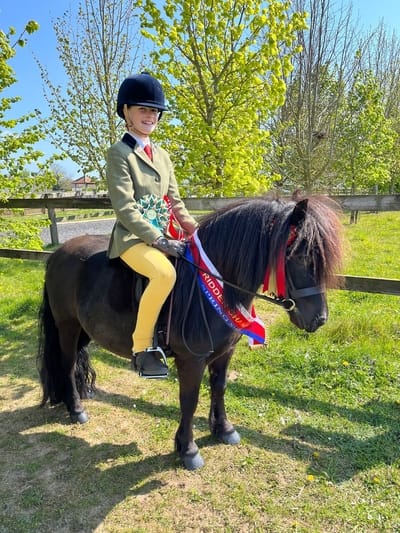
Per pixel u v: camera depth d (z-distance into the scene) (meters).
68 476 2.38
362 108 11.72
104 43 8.59
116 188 1.97
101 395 3.24
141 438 2.71
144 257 2.02
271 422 2.81
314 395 3.11
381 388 3.15
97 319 2.38
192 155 5.54
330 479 2.29
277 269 1.90
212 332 2.11
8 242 6.12
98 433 2.78
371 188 16.92
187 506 2.15
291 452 2.52
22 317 4.95
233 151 5.55
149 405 3.09
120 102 2.08
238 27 5.27
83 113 9.20
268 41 5.18
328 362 3.50
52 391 2.94
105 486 2.30
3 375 3.62
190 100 5.90
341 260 1.87
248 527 2.01
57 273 2.70
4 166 5.92
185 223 2.37
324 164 9.78
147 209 2.04
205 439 2.66
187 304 2.09
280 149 9.40
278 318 4.63
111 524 2.05
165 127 5.79
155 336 2.11
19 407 3.12
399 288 3.40
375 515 2.06
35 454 2.58
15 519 2.09
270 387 3.22
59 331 2.84
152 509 2.13
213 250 2.11
